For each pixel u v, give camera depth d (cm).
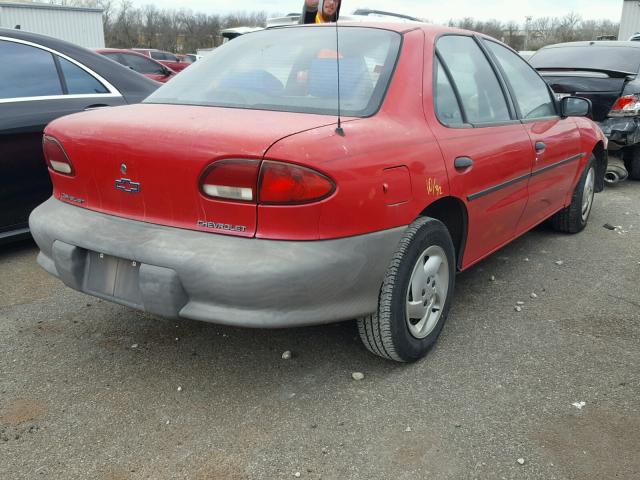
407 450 231
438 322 302
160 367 289
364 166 236
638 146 753
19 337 316
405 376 282
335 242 230
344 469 221
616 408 259
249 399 264
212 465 223
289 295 225
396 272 263
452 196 289
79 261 262
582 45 819
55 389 270
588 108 430
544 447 233
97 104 461
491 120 343
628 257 461
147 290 235
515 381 279
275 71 291
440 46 317
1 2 2672
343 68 283
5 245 464
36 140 425
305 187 218
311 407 258
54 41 457
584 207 515
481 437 239
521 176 362
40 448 231
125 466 222
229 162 220
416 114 278
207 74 306
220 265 222
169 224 240
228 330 326
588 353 307
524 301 372
